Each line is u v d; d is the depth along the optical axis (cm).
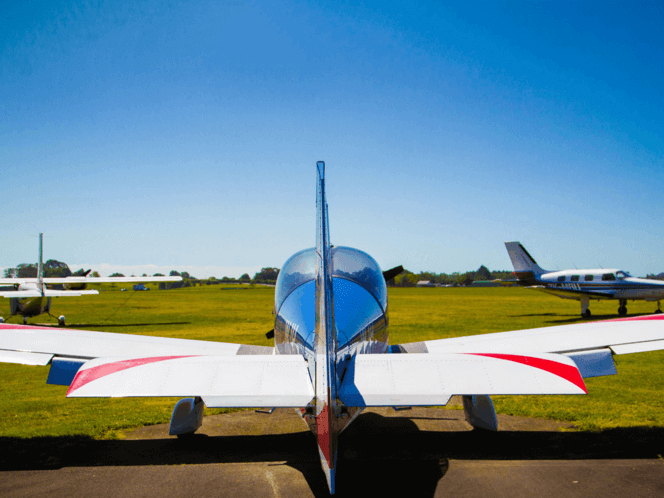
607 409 611
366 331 476
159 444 497
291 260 573
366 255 577
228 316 2375
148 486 383
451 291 7000
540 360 356
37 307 2167
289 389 333
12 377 915
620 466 412
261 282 15900
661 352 1097
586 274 2269
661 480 381
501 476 394
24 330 522
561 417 572
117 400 714
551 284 2402
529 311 2517
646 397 678
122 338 520
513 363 353
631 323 523
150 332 1634
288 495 363
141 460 447
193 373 349
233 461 443
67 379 434
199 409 521
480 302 3531
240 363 367
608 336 489
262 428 560
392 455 453
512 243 2578
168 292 7256
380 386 328
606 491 361
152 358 373
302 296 509
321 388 313
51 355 454
